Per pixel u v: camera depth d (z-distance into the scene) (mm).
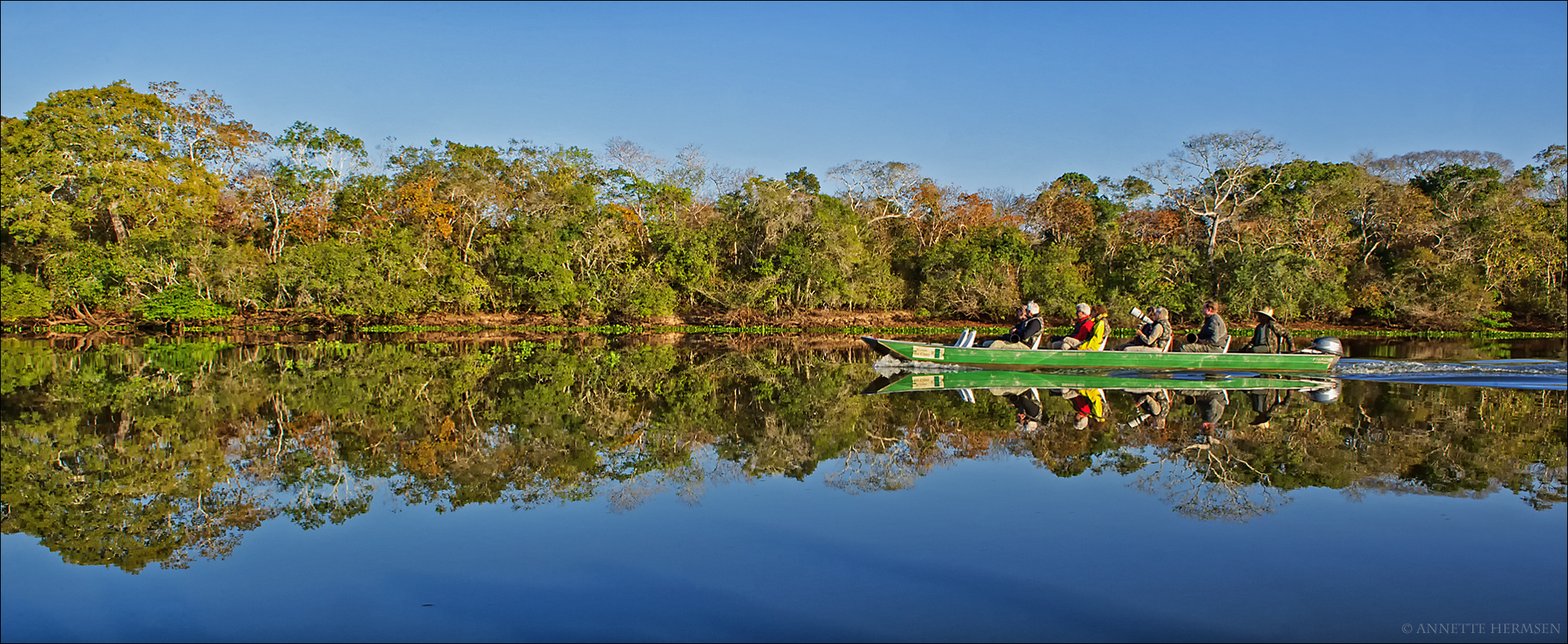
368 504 6625
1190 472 7562
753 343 29094
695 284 38594
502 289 38000
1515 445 8664
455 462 8211
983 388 14180
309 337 31734
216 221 40562
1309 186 47844
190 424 10406
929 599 4707
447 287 35719
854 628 4363
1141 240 46156
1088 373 16469
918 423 10516
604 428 10266
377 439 9414
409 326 35719
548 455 8570
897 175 48781
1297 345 29875
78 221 35438
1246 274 36781
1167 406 11781
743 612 4566
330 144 40781
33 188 33188
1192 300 38250
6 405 12062
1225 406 11664
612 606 4633
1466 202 43250
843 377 16516
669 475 7645
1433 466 7738
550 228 37594
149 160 36219
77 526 6098
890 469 7816
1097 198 55781
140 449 8805
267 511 6461
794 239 38812
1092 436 9391
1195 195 41750
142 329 33656
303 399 12758
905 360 18234
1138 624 4387
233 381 15359
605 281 37969
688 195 44719
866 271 40156
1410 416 10609
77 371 17219
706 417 11195
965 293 39688
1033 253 42281
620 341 29688
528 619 4488
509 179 44219
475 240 41344
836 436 9586
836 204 42594
